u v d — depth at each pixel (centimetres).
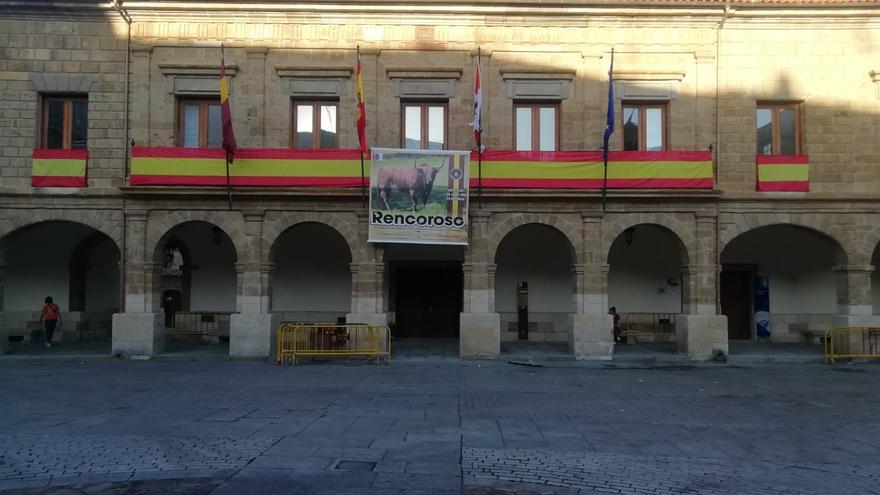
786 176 1808
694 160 1762
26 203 1773
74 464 684
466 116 1816
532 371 1562
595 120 1819
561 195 1756
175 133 1803
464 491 603
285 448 756
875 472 711
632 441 839
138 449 750
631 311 2134
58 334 2094
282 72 1802
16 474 646
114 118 1792
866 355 1738
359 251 1773
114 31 1802
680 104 1827
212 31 1805
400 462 701
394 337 2167
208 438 809
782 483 663
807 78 1830
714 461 746
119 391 1213
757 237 2172
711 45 1827
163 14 1791
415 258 2183
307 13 1798
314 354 1634
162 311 1823
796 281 2164
